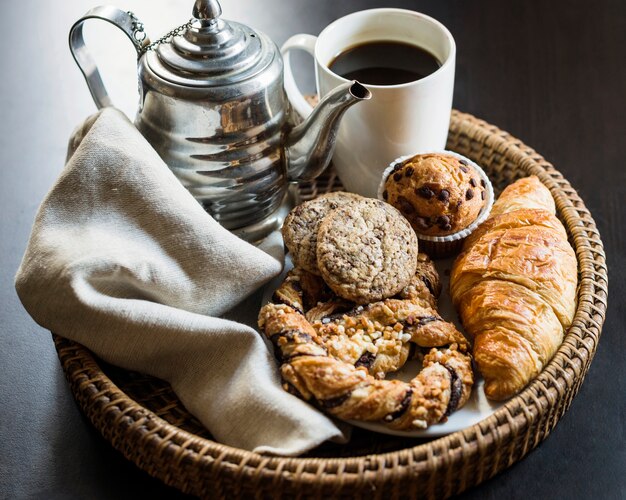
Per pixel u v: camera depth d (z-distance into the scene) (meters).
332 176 0.75
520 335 0.58
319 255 0.61
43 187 0.76
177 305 0.61
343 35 0.69
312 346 0.58
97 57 0.88
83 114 0.83
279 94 0.64
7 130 0.81
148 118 0.64
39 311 0.59
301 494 0.53
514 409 0.56
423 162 0.65
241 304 0.65
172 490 0.58
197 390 0.59
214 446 0.54
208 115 0.61
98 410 0.57
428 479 0.54
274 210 0.69
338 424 0.57
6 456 0.59
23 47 0.89
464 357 0.58
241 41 0.62
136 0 0.93
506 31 0.88
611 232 0.71
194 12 0.61
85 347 0.60
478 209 0.65
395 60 0.69
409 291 0.62
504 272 0.61
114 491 0.58
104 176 0.61
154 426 0.56
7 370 0.64
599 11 0.89
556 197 0.68
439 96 0.65
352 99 0.60
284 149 0.65
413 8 0.91
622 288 0.68
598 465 0.59
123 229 0.61
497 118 0.80
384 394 0.55
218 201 0.66
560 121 0.80
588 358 0.59
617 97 0.81
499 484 0.58
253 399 0.56
